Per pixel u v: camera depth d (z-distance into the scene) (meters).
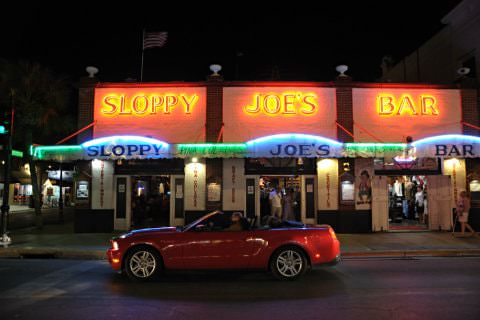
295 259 8.83
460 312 6.37
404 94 16.94
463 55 19.56
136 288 8.23
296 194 17.31
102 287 8.34
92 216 16.98
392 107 16.81
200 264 8.73
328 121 16.70
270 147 15.61
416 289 7.95
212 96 16.81
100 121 16.86
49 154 16.08
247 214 16.75
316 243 8.84
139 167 17.19
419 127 16.80
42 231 17.73
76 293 7.83
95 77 17.06
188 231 8.94
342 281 8.73
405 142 16.48
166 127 16.77
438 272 9.70
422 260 11.64
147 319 6.14
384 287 8.14
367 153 15.57
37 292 7.92
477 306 6.72
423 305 6.78
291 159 16.94
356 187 16.66
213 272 8.79
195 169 16.83
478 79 18.38
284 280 8.76
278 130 16.66
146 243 8.80
